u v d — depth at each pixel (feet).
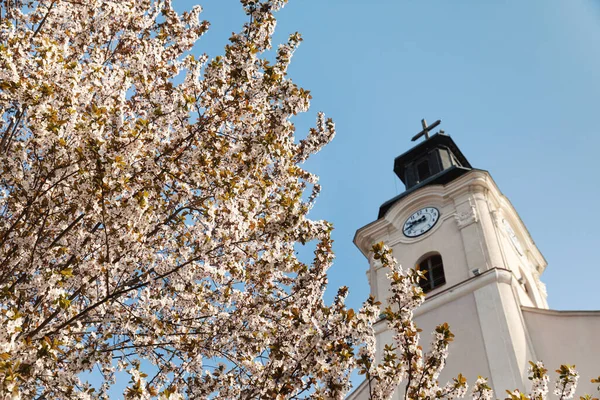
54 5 31.60
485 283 63.26
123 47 33.60
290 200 27.20
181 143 28.14
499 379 53.52
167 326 27.78
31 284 24.72
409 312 27.99
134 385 22.36
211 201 27.68
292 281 31.76
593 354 54.19
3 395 18.90
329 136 34.14
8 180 26.08
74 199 24.66
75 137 25.25
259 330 28.66
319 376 25.02
